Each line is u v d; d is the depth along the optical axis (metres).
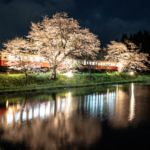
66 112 8.24
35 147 4.23
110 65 42.59
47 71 27.66
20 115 7.65
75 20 22.80
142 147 4.20
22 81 20.72
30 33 22.09
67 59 24.59
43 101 11.48
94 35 23.48
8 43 19.77
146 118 7.01
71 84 23.30
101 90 18.80
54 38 23.00
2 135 5.10
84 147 4.22
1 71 23.58
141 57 39.00
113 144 4.40
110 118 7.06
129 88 21.27
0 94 14.88
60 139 4.75
